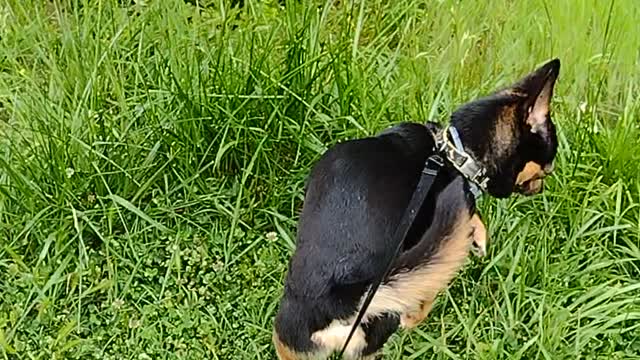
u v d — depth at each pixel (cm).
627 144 112
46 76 121
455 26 131
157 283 104
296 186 110
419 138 90
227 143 110
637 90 125
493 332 100
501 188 93
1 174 109
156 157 111
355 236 85
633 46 127
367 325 88
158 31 122
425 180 86
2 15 127
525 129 92
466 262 97
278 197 110
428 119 113
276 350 92
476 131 90
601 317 99
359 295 85
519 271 104
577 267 105
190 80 112
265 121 112
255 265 105
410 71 123
